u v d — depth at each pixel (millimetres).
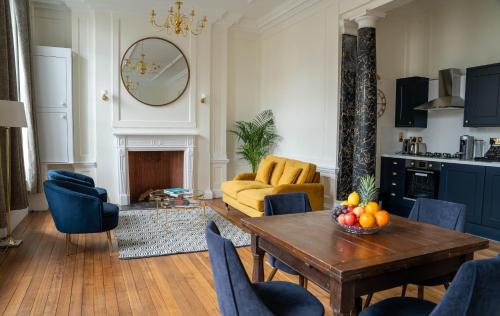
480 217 4484
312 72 5738
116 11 5992
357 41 5066
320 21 5508
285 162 5371
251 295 1426
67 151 5672
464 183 4684
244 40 7176
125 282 3033
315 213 2400
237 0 5930
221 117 6855
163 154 6695
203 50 6594
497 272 1219
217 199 6719
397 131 6375
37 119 5496
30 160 5344
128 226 4746
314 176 4863
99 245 3971
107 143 6078
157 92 6332
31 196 5539
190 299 2752
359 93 4914
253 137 6797
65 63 5586
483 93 4711
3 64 3932
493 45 5035
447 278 2109
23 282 2994
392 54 6199
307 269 1692
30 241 4082
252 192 4871
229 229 4641
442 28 5754
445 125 5707
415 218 2498
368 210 1902
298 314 1617
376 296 2844
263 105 7285
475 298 1214
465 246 1724
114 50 6023
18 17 4992
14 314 2482
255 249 2135
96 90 5969
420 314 1618
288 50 6371
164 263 3482
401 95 6109
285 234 1891
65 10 5855
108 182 6121
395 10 6121
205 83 6645
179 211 5648
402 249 1657
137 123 6238
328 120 5402
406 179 5625
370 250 1641
